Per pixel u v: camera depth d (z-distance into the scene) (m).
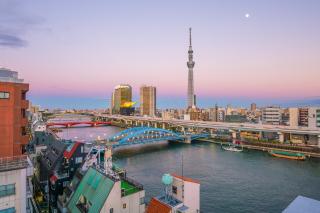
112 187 32.88
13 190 27.42
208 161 103.19
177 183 34.25
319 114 143.12
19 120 37.09
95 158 56.59
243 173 83.31
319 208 19.73
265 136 157.75
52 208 50.91
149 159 108.62
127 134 147.75
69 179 54.69
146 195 61.69
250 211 53.09
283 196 61.59
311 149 112.75
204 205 56.06
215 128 176.12
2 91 34.72
